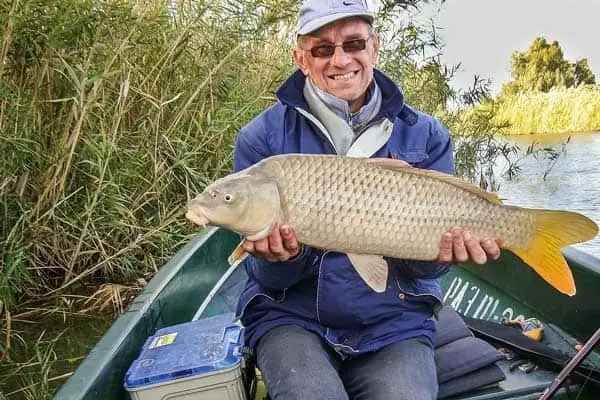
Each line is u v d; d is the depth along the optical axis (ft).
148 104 8.23
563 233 3.33
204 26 8.50
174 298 5.14
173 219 7.50
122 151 7.52
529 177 14.12
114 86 7.59
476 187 3.34
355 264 3.35
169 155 8.02
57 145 7.06
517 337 4.44
